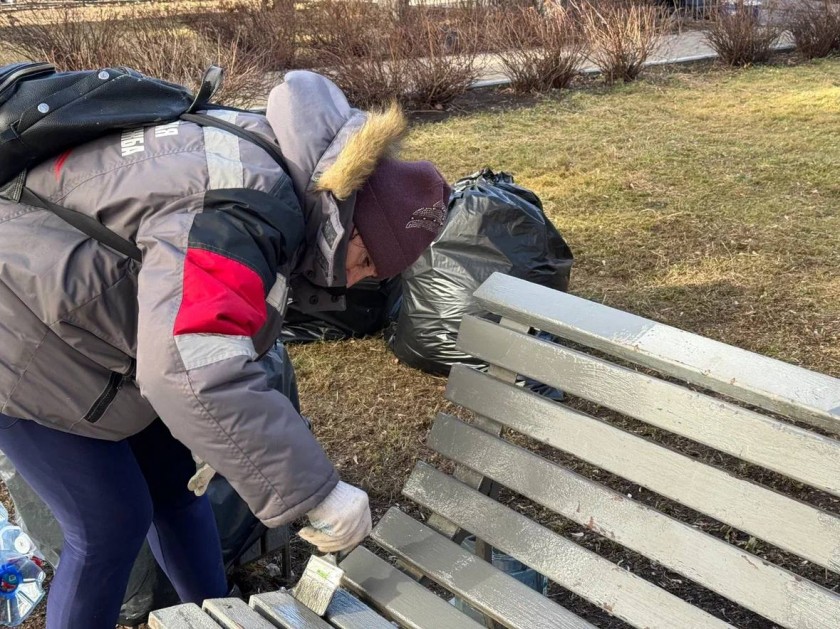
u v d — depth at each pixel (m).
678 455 1.48
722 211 5.02
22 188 1.44
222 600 1.58
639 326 1.56
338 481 1.43
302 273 1.58
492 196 3.44
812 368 3.27
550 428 1.66
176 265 1.27
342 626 1.55
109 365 1.53
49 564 2.39
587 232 4.81
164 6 8.88
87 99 1.42
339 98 1.58
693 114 7.73
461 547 1.71
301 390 3.42
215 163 1.36
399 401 3.32
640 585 1.49
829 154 6.08
